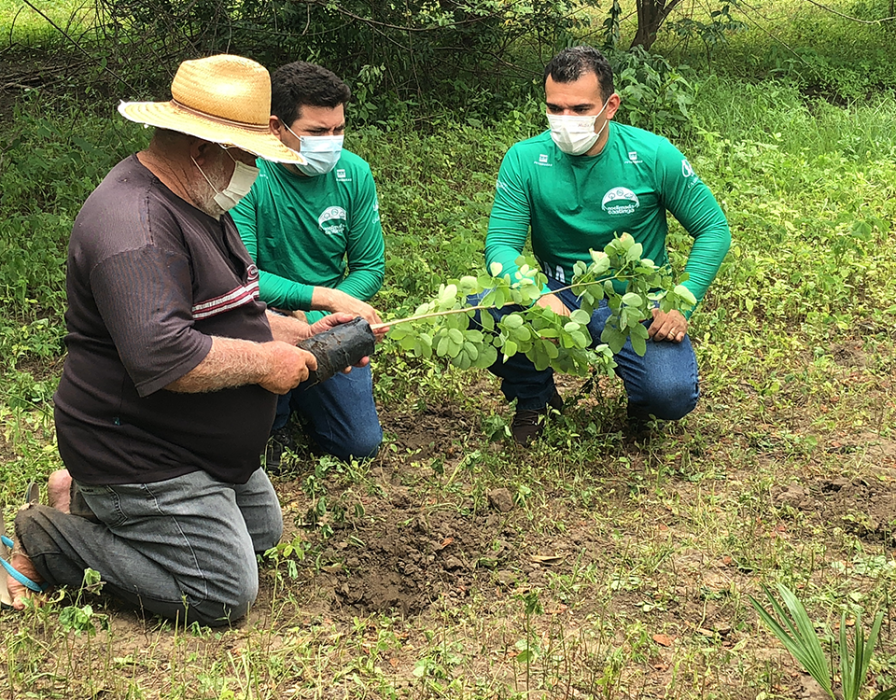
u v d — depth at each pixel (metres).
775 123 9.62
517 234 4.39
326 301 4.05
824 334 5.54
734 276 6.04
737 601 3.32
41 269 5.99
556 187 4.30
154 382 2.77
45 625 3.08
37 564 3.20
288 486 4.16
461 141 9.28
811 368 5.16
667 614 3.33
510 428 4.50
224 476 3.17
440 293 3.56
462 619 3.29
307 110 4.03
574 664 3.03
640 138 4.26
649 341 4.32
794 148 9.05
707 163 8.11
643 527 3.84
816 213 7.29
